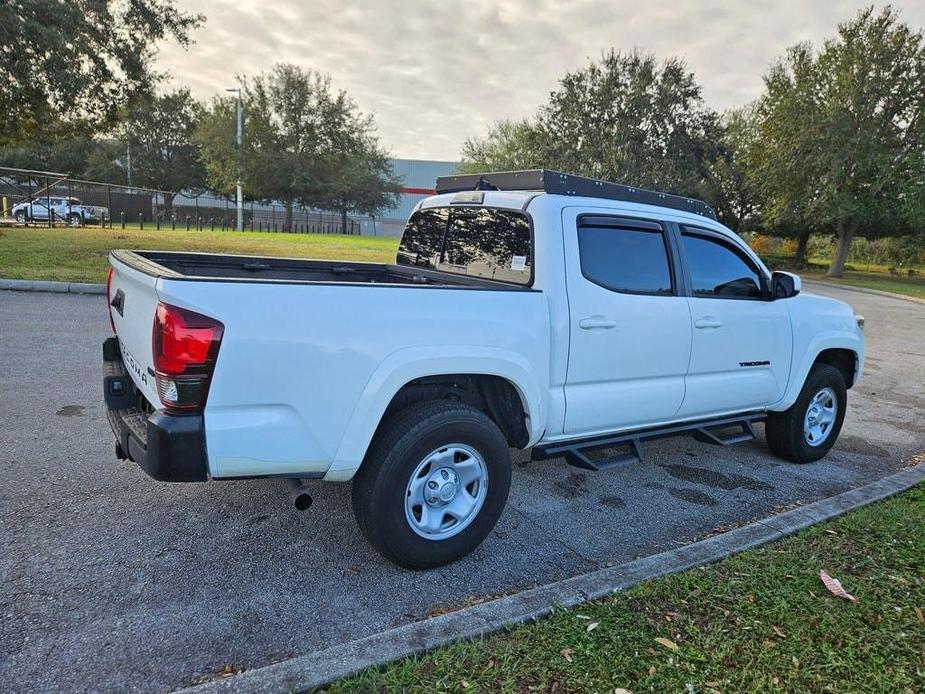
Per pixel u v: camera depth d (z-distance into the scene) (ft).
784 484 15.62
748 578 10.18
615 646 8.30
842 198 102.32
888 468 17.22
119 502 12.17
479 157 169.68
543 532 12.30
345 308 9.17
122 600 9.19
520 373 10.91
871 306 64.75
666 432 14.07
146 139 183.62
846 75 99.86
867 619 9.21
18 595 9.13
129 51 59.00
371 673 7.55
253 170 148.05
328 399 9.11
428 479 10.23
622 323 12.37
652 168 112.88
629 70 113.29
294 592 9.70
